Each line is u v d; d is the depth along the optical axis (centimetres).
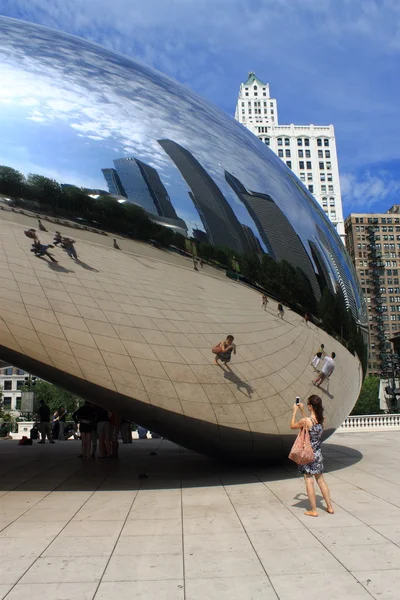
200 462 1003
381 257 12212
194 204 644
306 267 725
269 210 708
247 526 521
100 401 773
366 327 870
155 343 652
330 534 488
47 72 656
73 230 605
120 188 617
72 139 617
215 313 653
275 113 14475
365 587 360
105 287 621
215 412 728
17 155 598
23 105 618
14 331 669
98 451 1226
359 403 6662
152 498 667
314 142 13225
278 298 691
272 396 726
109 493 705
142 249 621
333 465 936
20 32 716
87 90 659
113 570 400
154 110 684
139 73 737
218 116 780
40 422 1562
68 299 625
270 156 823
